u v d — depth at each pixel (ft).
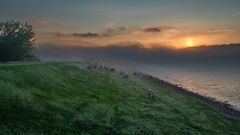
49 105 129.80
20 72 181.37
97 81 276.00
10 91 121.70
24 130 94.32
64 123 113.50
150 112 181.06
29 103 119.55
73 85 211.41
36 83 169.99
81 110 139.33
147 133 134.21
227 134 180.55
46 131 99.66
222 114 261.85
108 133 118.52
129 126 135.64
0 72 160.76
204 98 391.04
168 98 270.67
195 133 159.33
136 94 247.70
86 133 110.22
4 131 88.79
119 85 285.02
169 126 158.81
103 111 147.02
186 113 212.23
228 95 500.74
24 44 340.80
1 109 105.09
